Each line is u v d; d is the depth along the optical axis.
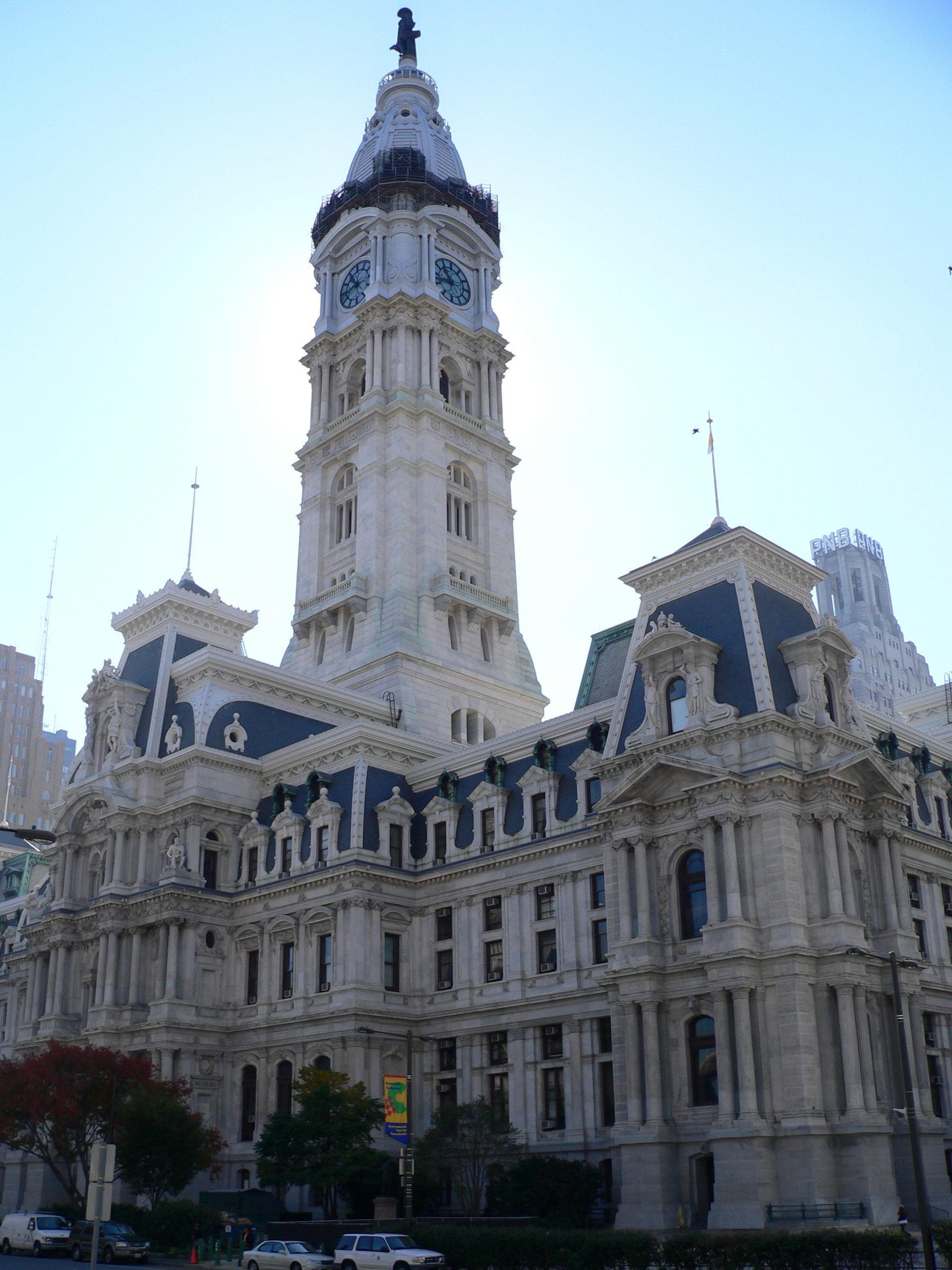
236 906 129.88
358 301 183.25
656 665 103.31
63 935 137.25
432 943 120.25
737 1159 85.56
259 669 141.75
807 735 96.81
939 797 118.12
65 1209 110.38
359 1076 112.00
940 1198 89.69
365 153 198.25
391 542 163.75
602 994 104.25
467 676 160.62
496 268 193.62
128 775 137.62
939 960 108.38
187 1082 119.44
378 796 125.75
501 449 180.12
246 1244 96.81
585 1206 92.88
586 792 111.06
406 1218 88.25
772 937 90.44
